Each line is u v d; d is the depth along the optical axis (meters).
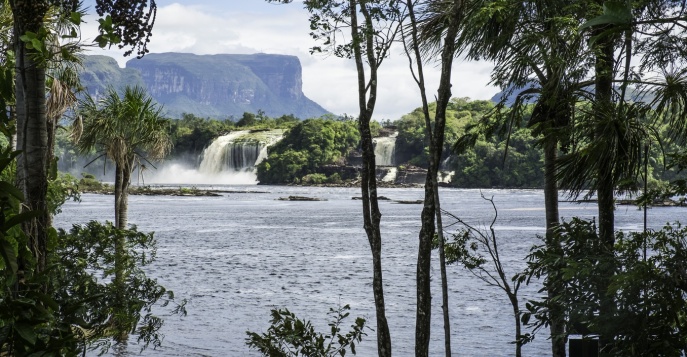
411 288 26.33
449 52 7.68
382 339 8.30
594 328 6.39
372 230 8.40
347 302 23.16
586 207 88.81
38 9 5.04
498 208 90.50
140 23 5.08
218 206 94.12
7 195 3.65
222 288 26.14
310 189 174.88
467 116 184.75
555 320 7.20
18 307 3.76
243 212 81.19
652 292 6.25
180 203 100.62
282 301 23.36
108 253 10.07
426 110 7.82
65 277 8.89
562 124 7.55
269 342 8.20
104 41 4.91
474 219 68.56
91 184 127.69
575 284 6.93
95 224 9.98
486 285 26.53
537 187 169.00
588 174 6.54
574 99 7.21
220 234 52.06
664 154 6.62
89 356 11.80
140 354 14.49
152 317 11.55
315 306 22.45
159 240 46.69
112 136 17.03
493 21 8.09
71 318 5.16
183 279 28.53
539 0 7.69
